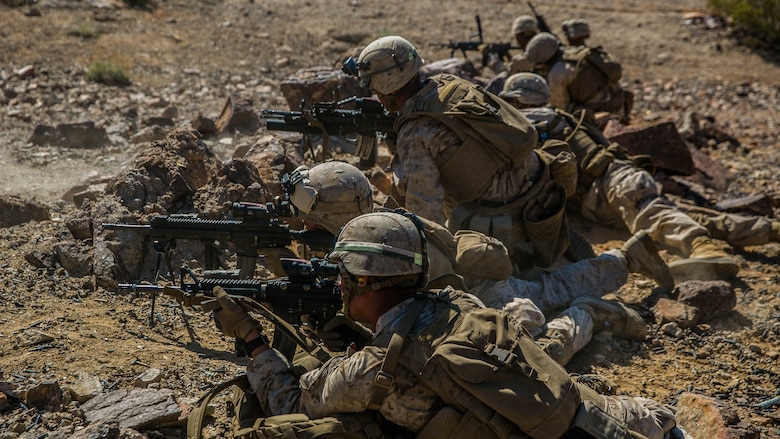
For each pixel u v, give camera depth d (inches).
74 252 186.5
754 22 601.6
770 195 313.0
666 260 238.8
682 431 125.6
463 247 167.5
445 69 339.3
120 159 281.0
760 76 553.3
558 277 197.3
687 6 674.8
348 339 130.4
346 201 147.7
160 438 131.0
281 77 435.8
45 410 132.8
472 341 106.1
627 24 625.3
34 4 490.0
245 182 207.8
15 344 151.6
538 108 247.8
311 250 160.4
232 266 193.0
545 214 199.3
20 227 209.6
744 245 252.4
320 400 111.0
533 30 370.3
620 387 171.5
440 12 598.2
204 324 171.8
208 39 485.7
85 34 456.4
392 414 107.6
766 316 209.6
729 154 384.5
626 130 315.9
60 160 276.2
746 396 173.6
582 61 314.3
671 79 535.5
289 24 534.6
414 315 109.0
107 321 167.3
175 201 203.9
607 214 257.9
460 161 185.9
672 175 321.1
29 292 174.4
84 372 144.3
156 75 416.5
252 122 309.7
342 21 550.3
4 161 269.6
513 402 103.3
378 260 108.6
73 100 354.0
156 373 146.8
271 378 118.5
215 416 138.9
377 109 213.3
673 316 200.2
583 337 177.9
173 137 220.1
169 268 163.6
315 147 278.7
